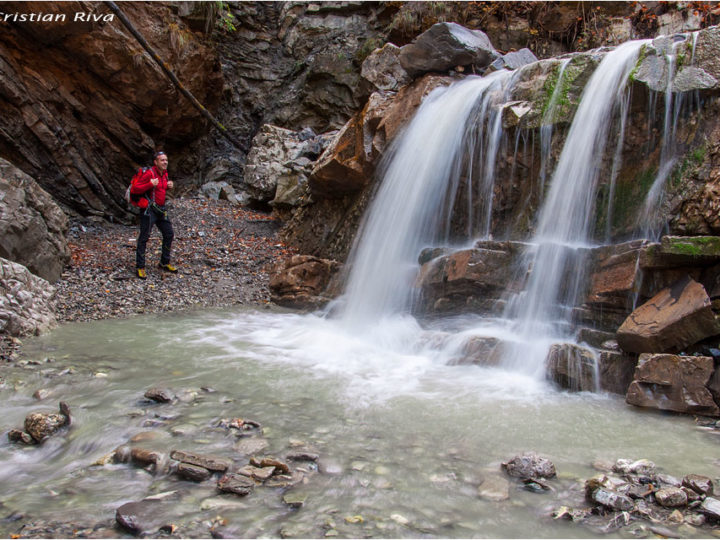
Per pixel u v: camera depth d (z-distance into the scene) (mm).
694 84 4453
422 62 7430
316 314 6910
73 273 7535
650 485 2512
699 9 8836
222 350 4980
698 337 3684
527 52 7828
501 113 5906
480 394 3869
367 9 13062
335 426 3195
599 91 5188
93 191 10195
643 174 4816
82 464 2719
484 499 2396
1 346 4785
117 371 4211
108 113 10391
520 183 5895
